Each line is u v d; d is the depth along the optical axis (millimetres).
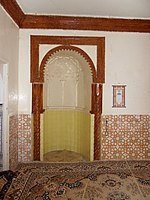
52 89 5344
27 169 4047
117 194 3074
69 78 5371
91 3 3680
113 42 4531
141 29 4539
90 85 4652
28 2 3672
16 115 4297
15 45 4117
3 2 3256
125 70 4574
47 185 3334
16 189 3186
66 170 4012
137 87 4613
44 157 4855
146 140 4660
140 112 4637
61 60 5258
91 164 4371
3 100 3605
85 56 4492
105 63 4531
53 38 4418
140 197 3004
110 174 3807
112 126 4598
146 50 4602
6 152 3627
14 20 3990
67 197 2979
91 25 4418
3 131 3611
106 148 4609
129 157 4652
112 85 4562
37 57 4418
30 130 4469
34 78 4422
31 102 4461
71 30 4453
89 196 3016
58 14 4199
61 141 5438
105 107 4574
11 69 3869
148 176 3721
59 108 5410
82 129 5094
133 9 3922
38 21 4305
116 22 4406
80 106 5191
